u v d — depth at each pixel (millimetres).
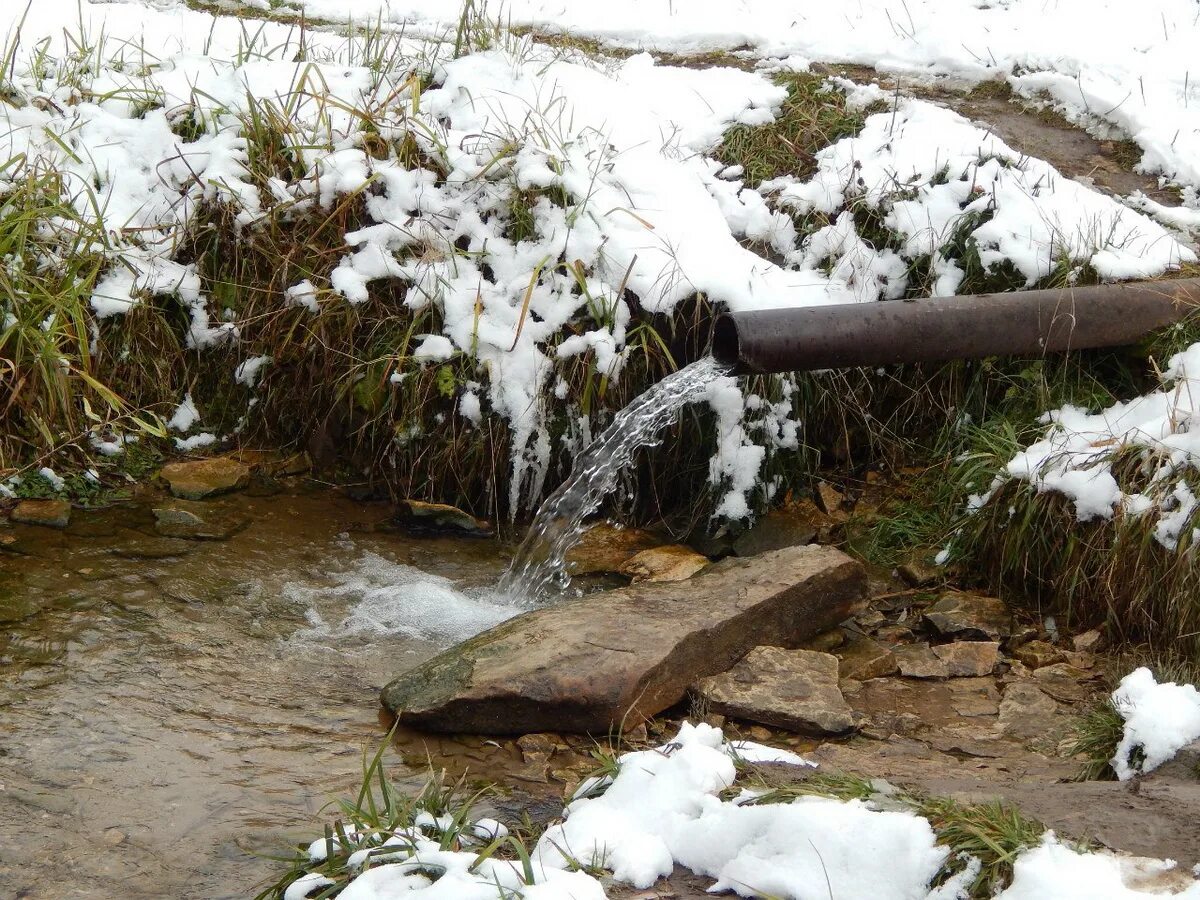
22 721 4562
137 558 5102
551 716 4602
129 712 4613
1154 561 4879
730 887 4047
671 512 5445
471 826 4234
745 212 5691
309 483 5449
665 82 6082
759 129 5938
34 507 5223
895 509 5387
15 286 5312
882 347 5113
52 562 5059
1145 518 4891
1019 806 4156
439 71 5910
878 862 4016
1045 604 5059
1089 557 4973
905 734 4664
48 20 6137
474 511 5426
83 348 5312
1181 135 5875
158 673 4738
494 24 6480
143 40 6020
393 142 5594
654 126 5836
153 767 4473
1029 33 6328
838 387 5473
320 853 4168
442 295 5395
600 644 4684
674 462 5414
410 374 5363
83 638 4816
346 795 4430
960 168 5723
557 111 5770
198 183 5535
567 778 4492
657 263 5387
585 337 5332
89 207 5523
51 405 5316
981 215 5594
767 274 5465
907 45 6359
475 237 5480
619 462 5211
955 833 4035
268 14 6535
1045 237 5504
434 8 6605
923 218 5605
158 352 5484
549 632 4730
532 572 5188
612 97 5879
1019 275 5484
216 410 5547
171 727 4586
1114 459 5008
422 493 5422
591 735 4617
